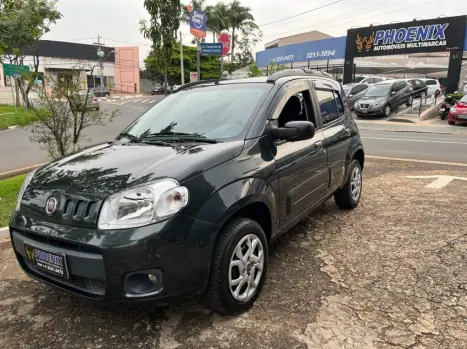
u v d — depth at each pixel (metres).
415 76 35.69
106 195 2.51
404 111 21.64
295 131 3.23
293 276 3.48
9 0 13.69
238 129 3.26
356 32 28.17
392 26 26.23
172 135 3.45
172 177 2.57
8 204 5.83
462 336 2.62
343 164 4.70
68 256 2.54
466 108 17.30
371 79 27.98
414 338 2.62
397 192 5.99
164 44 8.98
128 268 2.41
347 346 2.56
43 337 2.79
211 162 2.78
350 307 2.99
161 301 2.52
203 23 13.73
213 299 2.79
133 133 3.76
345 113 5.02
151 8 8.70
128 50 59.72
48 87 7.17
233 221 2.86
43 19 26.17
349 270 3.56
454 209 5.08
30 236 2.79
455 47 23.72
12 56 30.92
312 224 4.72
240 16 45.31
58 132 7.26
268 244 3.31
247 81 3.92
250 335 2.71
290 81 3.93
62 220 2.59
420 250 3.91
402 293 3.15
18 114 22.62
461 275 3.40
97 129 17.34
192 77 21.17
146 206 2.46
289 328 2.77
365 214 5.03
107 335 2.79
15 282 3.58
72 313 3.07
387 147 11.73
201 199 2.61
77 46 54.78
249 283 2.98
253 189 2.93
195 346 2.63
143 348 2.64
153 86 63.03
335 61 34.03
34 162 10.42
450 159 9.47
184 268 2.54
